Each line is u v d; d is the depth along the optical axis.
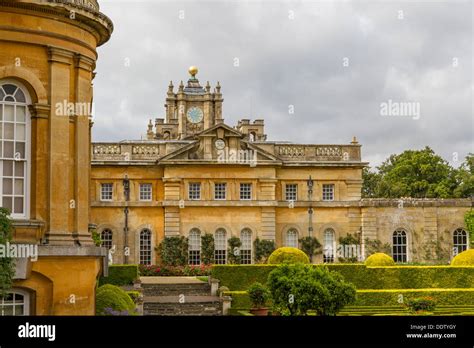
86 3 22.91
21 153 21.17
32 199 21.08
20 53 21.05
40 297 20.95
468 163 83.38
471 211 60.75
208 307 38.38
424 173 82.56
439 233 60.66
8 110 21.05
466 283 45.28
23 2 20.80
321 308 30.14
